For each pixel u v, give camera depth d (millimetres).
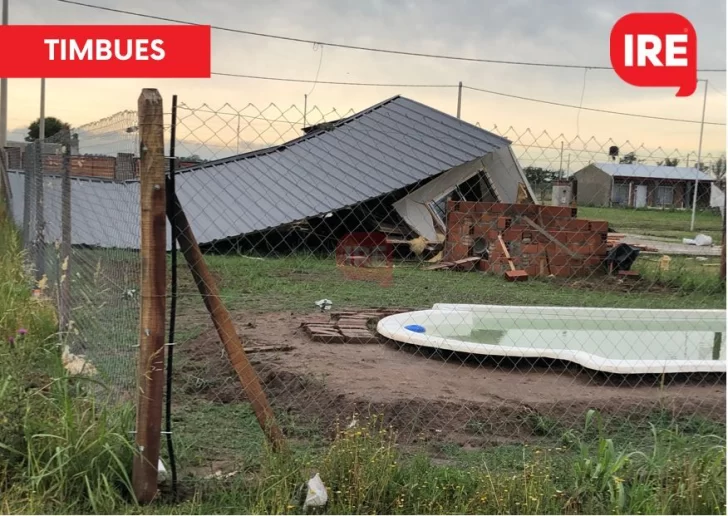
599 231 17250
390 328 8820
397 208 19938
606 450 4488
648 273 17250
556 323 10852
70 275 7086
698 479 4320
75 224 6914
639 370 7164
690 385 7297
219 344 7809
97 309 5863
